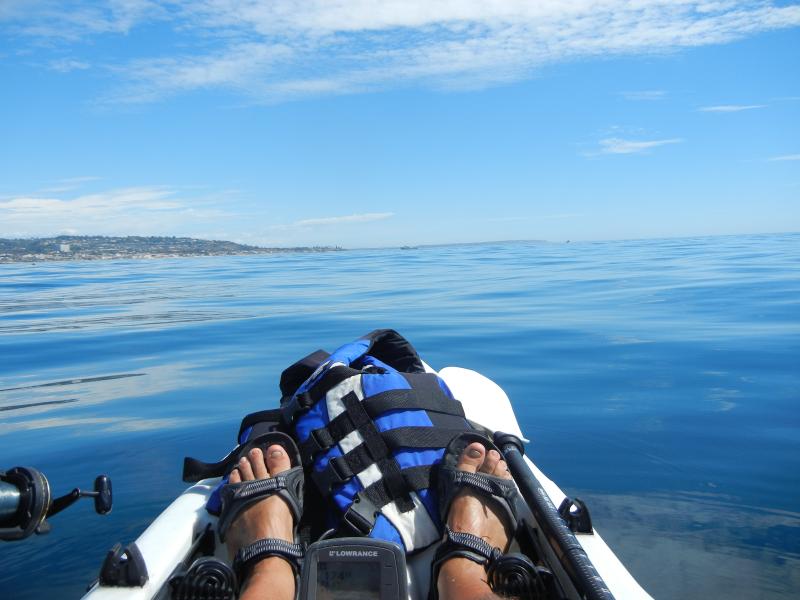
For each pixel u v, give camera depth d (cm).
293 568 183
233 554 193
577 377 575
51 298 1573
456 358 669
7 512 137
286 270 2633
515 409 479
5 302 1483
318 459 219
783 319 843
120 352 800
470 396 284
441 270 2211
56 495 345
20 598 241
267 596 160
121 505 324
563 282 1506
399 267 2503
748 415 448
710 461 365
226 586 173
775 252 2478
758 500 313
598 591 156
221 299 1427
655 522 291
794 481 334
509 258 2862
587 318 916
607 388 532
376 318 998
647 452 382
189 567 180
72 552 275
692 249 3014
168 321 1067
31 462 402
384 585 166
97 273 2764
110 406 536
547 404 490
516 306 1083
